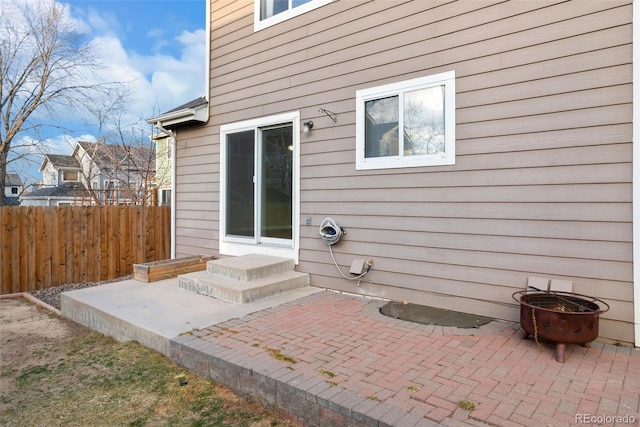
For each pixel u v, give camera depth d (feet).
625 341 10.58
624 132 10.54
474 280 13.17
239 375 9.45
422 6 14.20
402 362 9.48
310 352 10.20
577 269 11.28
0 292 21.13
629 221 10.52
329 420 7.70
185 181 24.48
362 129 15.81
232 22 21.18
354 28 16.07
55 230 23.11
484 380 8.50
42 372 11.43
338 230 16.30
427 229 14.17
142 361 11.56
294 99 18.25
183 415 8.77
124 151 53.83
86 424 8.59
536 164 11.91
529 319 10.05
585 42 11.09
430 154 14.06
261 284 15.84
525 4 12.07
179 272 20.56
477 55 12.99
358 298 15.60
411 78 14.49
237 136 21.24
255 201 20.17
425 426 6.77
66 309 17.15
